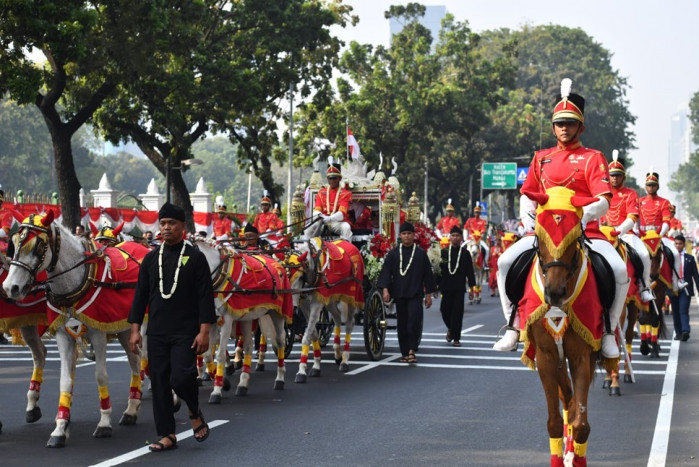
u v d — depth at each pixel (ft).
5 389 47.85
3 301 37.81
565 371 29.58
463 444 34.40
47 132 301.84
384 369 55.31
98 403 43.62
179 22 112.98
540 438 35.50
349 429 37.19
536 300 27.78
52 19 90.48
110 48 100.42
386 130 207.51
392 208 66.49
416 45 207.72
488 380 50.62
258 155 162.20
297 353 63.46
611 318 29.53
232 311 43.62
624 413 40.91
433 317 94.68
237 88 123.75
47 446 33.88
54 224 34.94
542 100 339.98
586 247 28.55
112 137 133.59
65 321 34.99
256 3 138.51
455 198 281.13
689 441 35.06
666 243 62.18
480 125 216.13
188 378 32.86
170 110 118.52
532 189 30.40
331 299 52.70
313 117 186.50
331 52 166.91
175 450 33.40
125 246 39.04
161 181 480.64
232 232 94.17
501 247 131.44
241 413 40.81
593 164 29.14
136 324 33.47
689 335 74.74
